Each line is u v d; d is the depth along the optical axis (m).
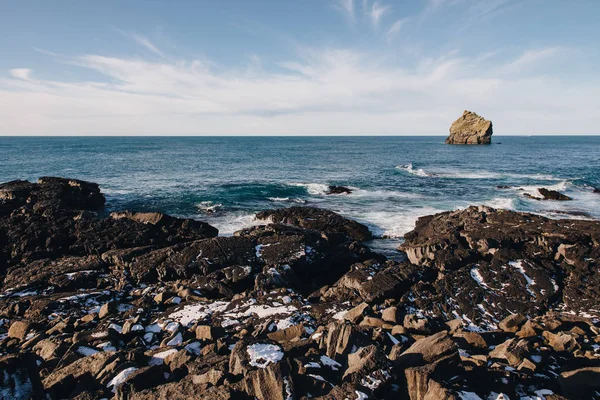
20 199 26.42
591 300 12.87
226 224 25.98
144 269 15.93
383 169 58.50
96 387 7.20
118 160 71.94
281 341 8.92
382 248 21.95
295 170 57.31
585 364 8.38
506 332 10.67
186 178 47.47
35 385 6.80
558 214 28.42
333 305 12.05
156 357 8.28
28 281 14.66
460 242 18.06
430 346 7.62
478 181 45.25
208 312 11.62
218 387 6.54
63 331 10.52
